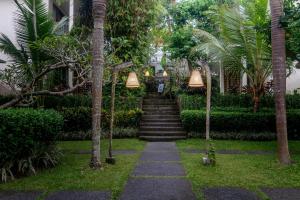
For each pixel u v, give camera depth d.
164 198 5.02
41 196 5.08
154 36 18.97
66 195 5.14
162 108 15.53
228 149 10.02
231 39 12.94
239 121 12.39
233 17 12.82
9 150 5.97
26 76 9.66
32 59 10.15
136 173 6.72
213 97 14.80
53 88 12.82
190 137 12.70
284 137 7.43
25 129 6.27
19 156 6.48
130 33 14.30
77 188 5.52
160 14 17.11
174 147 10.59
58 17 17.23
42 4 11.04
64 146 10.60
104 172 6.70
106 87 14.19
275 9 7.46
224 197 5.06
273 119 12.32
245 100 14.59
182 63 18.84
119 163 7.71
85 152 9.41
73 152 9.41
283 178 6.21
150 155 8.98
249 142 11.62
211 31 16.95
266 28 8.82
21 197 5.03
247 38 12.53
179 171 6.90
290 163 7.34
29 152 6.70
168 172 6.80
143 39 14.91
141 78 15.33
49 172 6.69
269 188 5.56
